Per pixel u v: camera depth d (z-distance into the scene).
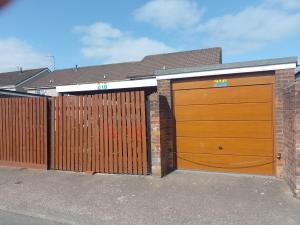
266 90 7.14
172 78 7.95
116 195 6.20
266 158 7.18
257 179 6.91
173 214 5.12
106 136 7.97
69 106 8.44
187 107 7.94
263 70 7.04
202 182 6.86
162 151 7.55
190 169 7.95
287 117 6.36
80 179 7.50
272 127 7.11
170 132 8.06
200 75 7.64
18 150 9.07
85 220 5.01
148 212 5.25
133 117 7.70
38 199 6.09
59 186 6.94
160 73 8.05
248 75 7.30
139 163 7.64
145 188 6.59
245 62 7.18
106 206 5.61
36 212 5.41
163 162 7.58
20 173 8.28
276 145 6.99
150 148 7.59
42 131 8.70
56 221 5.03
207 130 7.76
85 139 8.22
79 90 10.25
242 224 4.63
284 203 5.38
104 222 4.91
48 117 8.67
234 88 7.45
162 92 8.06
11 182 7.38
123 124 7.80
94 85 10.17
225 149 7.58
